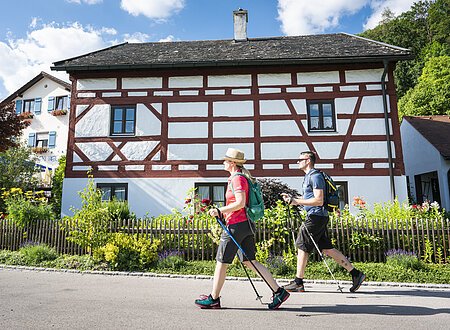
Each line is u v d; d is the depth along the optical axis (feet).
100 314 12.38
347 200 36.86
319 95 38.63
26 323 11.30
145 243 23.26
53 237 26.35
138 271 21.48
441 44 143.02
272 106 38.88
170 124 39.37
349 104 38.27
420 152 54.08
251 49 43.75
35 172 62.18
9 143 43.68
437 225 22.89
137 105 39.86
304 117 38.37
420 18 174.29
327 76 38.86
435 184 54.08
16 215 27.04
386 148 37.24
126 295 15.56
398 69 132.16
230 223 13.03
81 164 39.27
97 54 44.39
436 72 97.09
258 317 12.03
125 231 24.99
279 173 37.78
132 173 38.78
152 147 39.09
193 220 24.54
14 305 13.61
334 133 37.91
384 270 20.29
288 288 16.62
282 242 23.41
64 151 83.82
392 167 36.70
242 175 13.23
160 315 12.27
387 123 37.22
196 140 38.93
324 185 16.47
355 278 16.19
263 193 31.63
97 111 40.11
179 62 38.63
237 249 13.17
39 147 84.38
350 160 37.40
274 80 39.22
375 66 38.42
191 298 15.02
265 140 38.40
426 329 10.87
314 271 20.51
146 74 40.22
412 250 23.00
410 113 92.53
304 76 39.04
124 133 39.93
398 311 12.96
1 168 56.90
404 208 27.96
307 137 38.06
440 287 17.65
